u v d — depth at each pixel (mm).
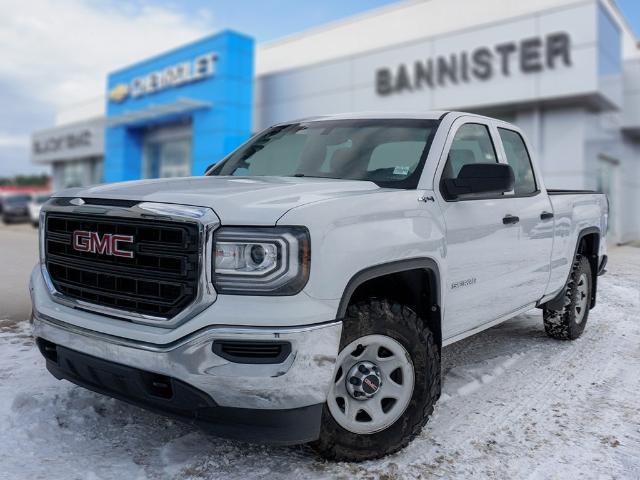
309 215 2510
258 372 2385
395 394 2918
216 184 2988
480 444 3168
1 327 5406
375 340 2828
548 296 4805
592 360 4828
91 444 2994
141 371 2535
